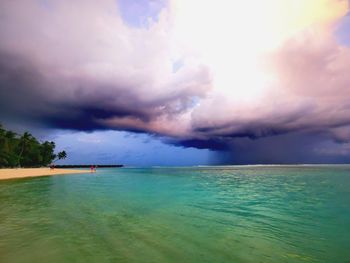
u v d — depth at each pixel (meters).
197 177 42.03
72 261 5.07
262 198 15.41
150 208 11.85
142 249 5.87
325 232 7.43
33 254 5.50
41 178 40.25
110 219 9.34
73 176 47.56
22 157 91.81
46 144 109.19
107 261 5.07
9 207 12.10
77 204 13.06
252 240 6.64
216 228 7.96
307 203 13.30
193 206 12.47
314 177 37.28
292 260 5.22
